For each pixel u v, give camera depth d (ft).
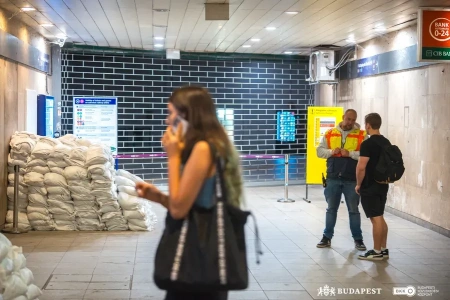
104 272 20.58
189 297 8.87
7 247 14.19
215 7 27.17
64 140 29.19
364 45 39.65
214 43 41.34
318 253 24.07
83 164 27.63
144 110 45.06
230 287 8.23
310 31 35.37
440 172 28.86
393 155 22.04
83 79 43.19
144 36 38.01
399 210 33.78
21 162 27.96
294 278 20.20
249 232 28.35
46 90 39.11
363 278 20.31
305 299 17.81
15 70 30.25
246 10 28.73
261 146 48.32
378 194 22.59
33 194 27.84
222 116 47.11
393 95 34.91
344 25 32.94
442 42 25.90
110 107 40.88
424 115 30.71
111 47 43.45
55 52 41.04
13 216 27.78
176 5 27.55
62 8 28.27
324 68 42.73
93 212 28.09
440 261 22.97
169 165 8.59
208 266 8.20
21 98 31.50
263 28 34.42
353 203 24.57
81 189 27.63
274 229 29.27
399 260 23.07
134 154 45.01
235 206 8.76
